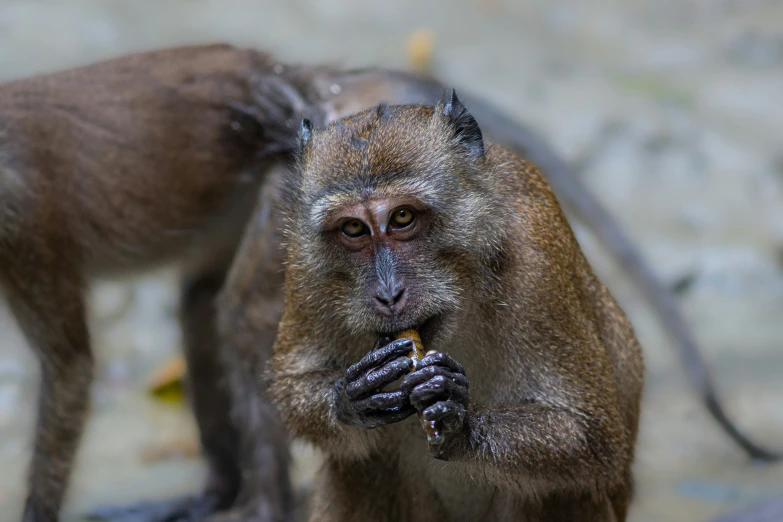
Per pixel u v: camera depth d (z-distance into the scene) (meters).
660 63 27.28
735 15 29.80
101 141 13.02
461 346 8.74
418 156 8.30
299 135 9.16
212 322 13.84
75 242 12.88
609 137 23.48
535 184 9.11
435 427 7.91
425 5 29.80
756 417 15.39
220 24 27.38
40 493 12.45
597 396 8.71
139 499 13.70
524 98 24.88
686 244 20.95
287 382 8.95
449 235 8.34
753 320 18.83
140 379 16.92
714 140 23.48
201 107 13.24
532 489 8.71
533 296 8.62
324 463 9.82
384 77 13.47
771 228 21.66
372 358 8.14
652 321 18.91
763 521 10.99
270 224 12.30
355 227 8.28
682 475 13.84
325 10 28.88
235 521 12.50
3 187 12.36
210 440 13.76
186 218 13.38
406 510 9.66
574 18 29.70
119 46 25.42
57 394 12.59
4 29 25.58
